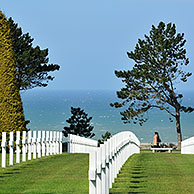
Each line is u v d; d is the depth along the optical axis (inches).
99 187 514.6
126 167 933.8
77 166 922.7
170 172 851.4
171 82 2064.5
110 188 658.2
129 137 1249.4
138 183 708.0
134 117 2292.1
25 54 1701.5
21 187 655.8
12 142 932.6
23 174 793.6
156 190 642.8
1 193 609.0
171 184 698.8
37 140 1119.0
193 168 925.2
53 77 1846.7
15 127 1203.9
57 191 621.6
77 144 1501.0
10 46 1229.1
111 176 679.7
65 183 690.2
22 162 992.2
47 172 821.9
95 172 456.4
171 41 2016.5
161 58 2021.4
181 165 987.9
